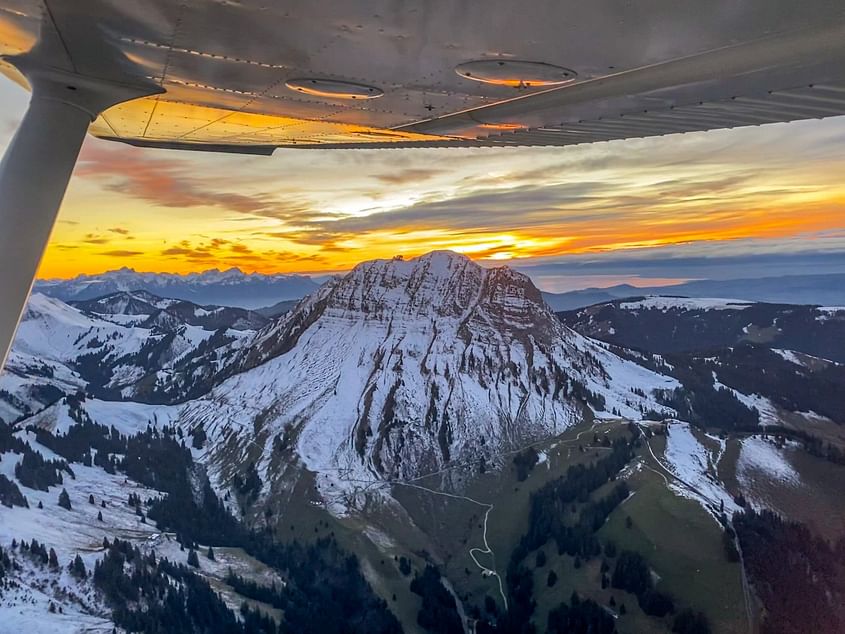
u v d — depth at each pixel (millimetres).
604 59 5160
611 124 7438
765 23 4285
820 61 4875
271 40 5336
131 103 8055
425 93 6684
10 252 6215
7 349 6141
